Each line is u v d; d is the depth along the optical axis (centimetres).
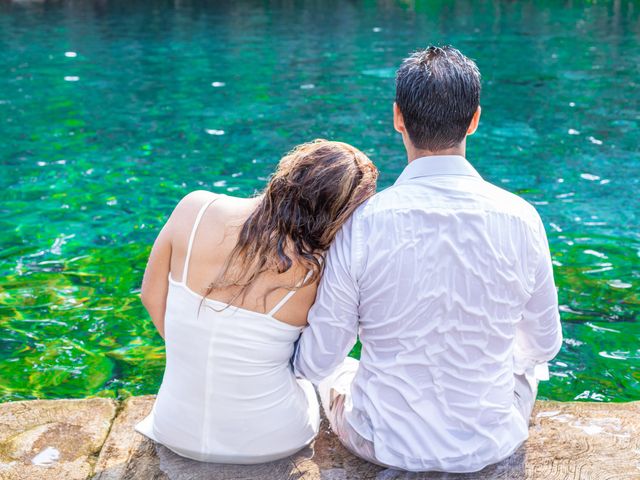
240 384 203
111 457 227
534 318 200
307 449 226
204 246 199
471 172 188
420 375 191
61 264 447
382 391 195
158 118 782
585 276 425
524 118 777
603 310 387
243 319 197
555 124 754
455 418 193
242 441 210
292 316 200
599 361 343
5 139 706
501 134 722
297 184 191
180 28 1370
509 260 184
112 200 556
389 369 193
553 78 959
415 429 193
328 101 848
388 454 196
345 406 215
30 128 743
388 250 183
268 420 208
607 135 714
